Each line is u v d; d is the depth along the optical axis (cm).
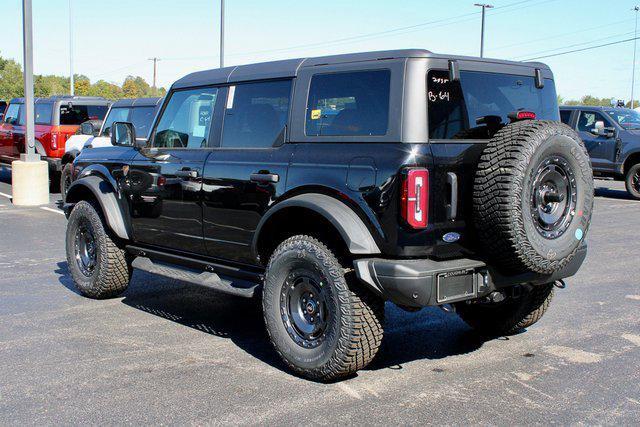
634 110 1770
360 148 446
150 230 617
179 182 573
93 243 678
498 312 557
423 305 420
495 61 490
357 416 402
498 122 480
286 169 484
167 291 727
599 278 779
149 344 541
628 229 1154
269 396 433
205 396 433
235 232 525
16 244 996
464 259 442
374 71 450
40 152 1577
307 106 488
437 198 425
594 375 470
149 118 1291
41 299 685
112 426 389
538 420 396
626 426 388
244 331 579
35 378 464
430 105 435
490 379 464
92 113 1608
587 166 444
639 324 596
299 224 503
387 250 428
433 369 485
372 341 441
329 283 440
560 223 439
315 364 450
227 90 556
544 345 540
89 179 667
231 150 538
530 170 414
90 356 510
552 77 539
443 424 391
